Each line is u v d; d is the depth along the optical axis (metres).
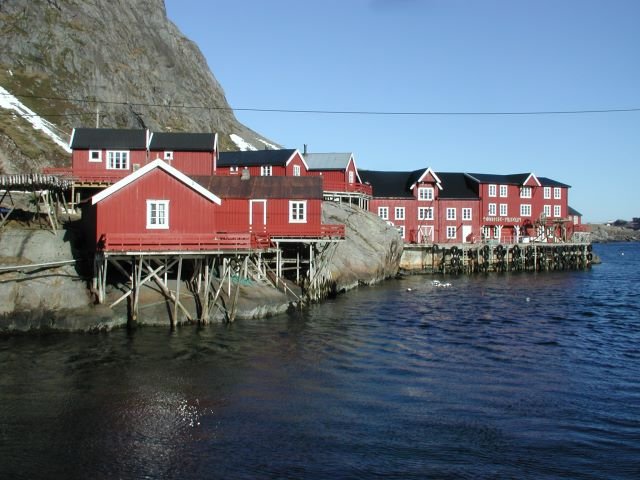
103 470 14.27
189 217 31.52
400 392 20.31
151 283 31.47
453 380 21.91
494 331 31.52
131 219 30.77
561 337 30.08
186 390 20.06
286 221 39.97
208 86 158.88
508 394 20.28
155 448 15.48
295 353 25.53
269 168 61.94
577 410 18.73
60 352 24.48
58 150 70.69
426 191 76.62
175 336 27.64
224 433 16.47
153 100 118.12
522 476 14.24
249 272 36.72
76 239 33.34
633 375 22.88
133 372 22.00
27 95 87.56
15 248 30.47
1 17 100.31
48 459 14.80
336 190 63.72
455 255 71.25
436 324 33.44
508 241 79.06
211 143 49.19
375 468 14.49
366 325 32.59
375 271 53.88
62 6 112.56
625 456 15.38
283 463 14.70
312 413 18.09
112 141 47.69
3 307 27.67
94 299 29.36
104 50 113.31
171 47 154.50
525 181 80.38
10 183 32.53
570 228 87.62
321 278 42.41
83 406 18.39
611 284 57.28
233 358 24.33
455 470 14.46
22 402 18.67
